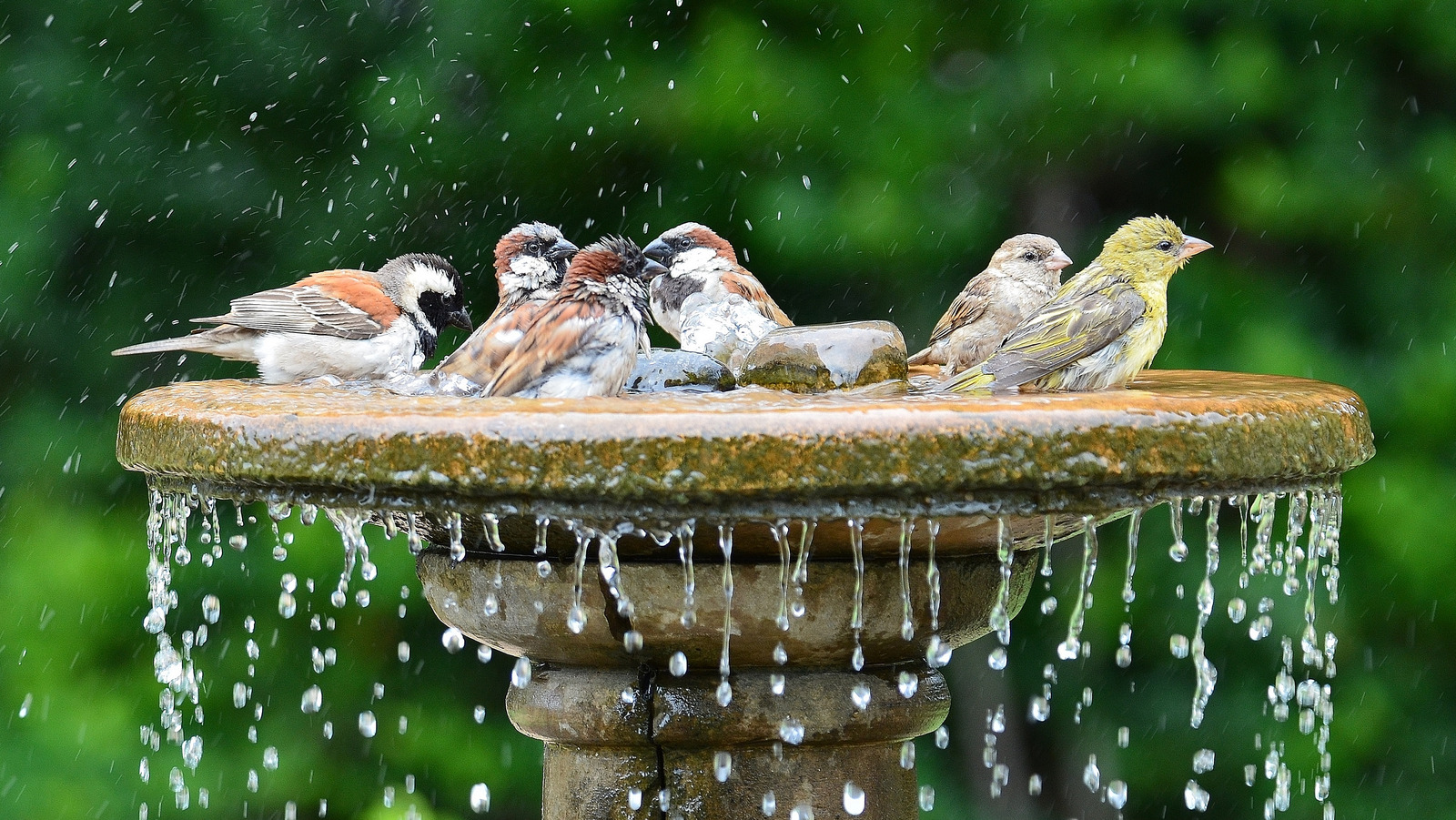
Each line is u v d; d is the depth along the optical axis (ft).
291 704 43.93
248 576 43.70
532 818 45.29
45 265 43.16
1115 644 46.24
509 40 43.37
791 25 44.16
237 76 44.32
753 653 18.69
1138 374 24.89
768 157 43.86
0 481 43.70
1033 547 20.04
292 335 30.55
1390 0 42.57
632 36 43.62
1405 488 42.93
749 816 19.33
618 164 44.32
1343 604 44.09
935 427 15.47
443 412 15.93
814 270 45.06
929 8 43.78
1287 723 44.60
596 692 19.31
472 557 19.12
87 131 43.68
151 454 18.16
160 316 44.96
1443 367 42.78
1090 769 21.09
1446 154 43.21
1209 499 17.60
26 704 40.40
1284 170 43.55
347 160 44.75
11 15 44.06
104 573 42.88
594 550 18.17
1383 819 43.78
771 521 15.90
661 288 32.30
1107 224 47.09
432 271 32.71
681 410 15.60
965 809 48.49
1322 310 44.57
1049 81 43.16
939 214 44.16
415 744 44.60
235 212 44.32
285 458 16.37
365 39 44.80
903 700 19.52
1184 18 43.52
